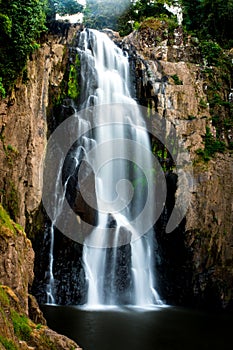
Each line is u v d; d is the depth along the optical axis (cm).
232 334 1223
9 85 1311
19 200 1320
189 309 1562
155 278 1650
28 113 1388
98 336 1095
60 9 2512
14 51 1318
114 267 1530
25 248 977
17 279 848
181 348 1060
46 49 1553
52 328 1134
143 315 1363
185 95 1830
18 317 757
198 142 1772
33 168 1387
